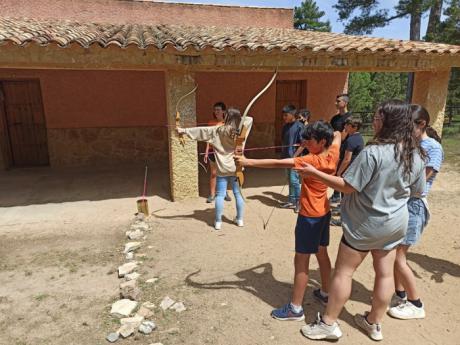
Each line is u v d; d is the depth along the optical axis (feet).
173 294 11.35
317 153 9.12
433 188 23.45
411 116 7.61
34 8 29.37
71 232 16.83
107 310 10.66
